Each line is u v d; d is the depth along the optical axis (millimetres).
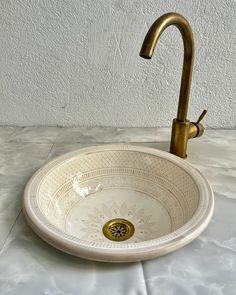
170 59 861
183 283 470
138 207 750
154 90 905
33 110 939
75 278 479
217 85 905
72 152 764
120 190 777
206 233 566
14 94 913
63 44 840
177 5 797
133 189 776
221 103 934
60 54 853
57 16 806
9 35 828
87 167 768
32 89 905
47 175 683
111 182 784
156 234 678
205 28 826
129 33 826
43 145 873
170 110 937
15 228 579
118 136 921
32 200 593
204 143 889
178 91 906
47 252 526
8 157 815
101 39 833
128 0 786
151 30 568
